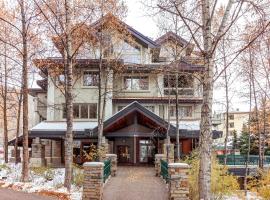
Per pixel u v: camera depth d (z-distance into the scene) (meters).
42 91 46.69
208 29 12.53
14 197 16.08
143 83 42.84
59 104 39.16
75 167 27.20
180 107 42.84
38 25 39.12
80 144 40.44
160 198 16.89
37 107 46.69
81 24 23.28
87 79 41.75
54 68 32.72
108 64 33.59
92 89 41.66
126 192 17.97
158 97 41.81
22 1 24.31
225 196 21.70
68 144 21.39
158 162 24.80
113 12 30.23
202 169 12.26
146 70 41.62
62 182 24.27
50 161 41.12
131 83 42.78
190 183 18.44
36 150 38.91
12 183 21.25
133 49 42.34
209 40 12.50
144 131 36.31
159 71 28.28
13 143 40.84
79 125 40.12
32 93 46.97
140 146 39.91
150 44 41.56
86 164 16.03
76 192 19.50
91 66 40.72
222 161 35.91
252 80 35.00
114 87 42.50
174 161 30.94
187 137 36.41
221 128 92.75
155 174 25.47
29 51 34.47
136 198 16.81
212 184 18.72
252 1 12.35
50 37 26.77
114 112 42.28
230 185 19.80
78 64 39.44
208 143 12.30
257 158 37.25
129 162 39.50
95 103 41.44
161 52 44.22
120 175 24.88
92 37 30.50
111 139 39.72
